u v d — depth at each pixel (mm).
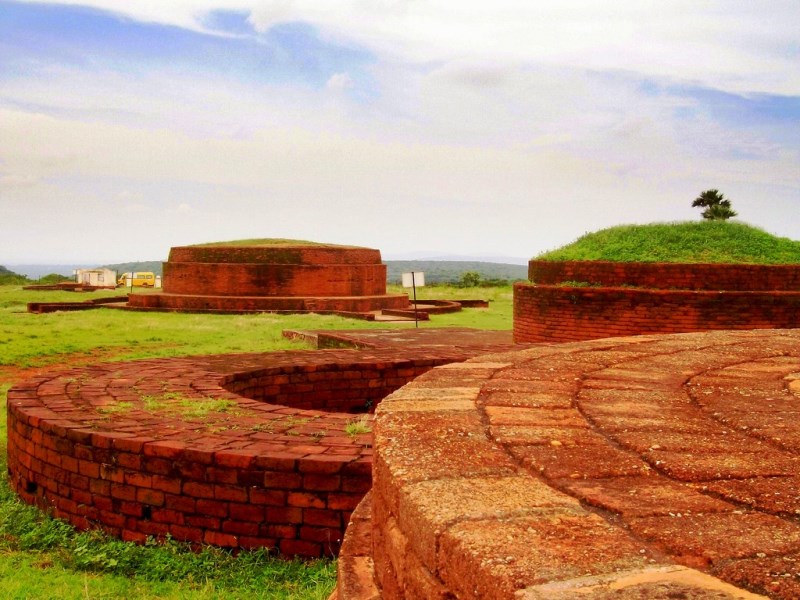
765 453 2529
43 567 4816
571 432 2840
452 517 1887
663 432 2850
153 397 7027
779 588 1450
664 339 6184
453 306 27688
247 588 4379
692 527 1794
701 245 13977
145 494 5199
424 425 2932
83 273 47844
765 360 4930
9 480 6652
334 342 15172
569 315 13742
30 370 12961
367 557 2936
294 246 28469
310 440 5355
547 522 1845
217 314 25609
